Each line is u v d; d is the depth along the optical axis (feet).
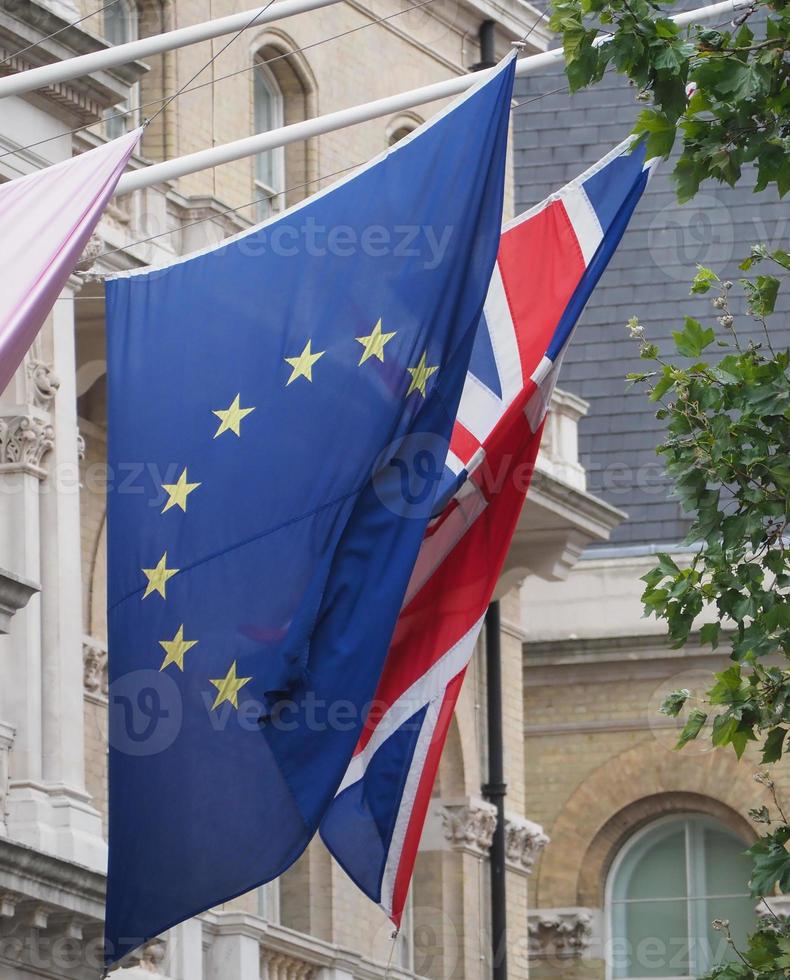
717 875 175.52
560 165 183.52
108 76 105.60
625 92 183.73
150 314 71.56
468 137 72.13
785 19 70.08
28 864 94.58
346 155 134.41
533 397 79.00
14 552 102.37
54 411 104.58
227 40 125.49
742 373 75.41
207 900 68.08
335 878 130.62
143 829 68.33
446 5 142.31
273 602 69.15
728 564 75.51
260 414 70.44
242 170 126.21
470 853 143.84
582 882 175.52
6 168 102.83
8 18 100.37
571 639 175.94
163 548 69.87
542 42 149.07
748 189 183.52
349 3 135.13
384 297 71.10
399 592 69.67
